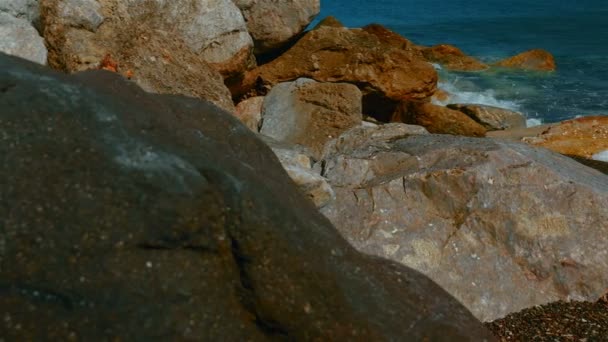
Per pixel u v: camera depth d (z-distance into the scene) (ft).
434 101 51.96
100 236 8.26
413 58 41.39
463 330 10.27
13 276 7.89
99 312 8.00
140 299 8.18
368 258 10.78
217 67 33.32
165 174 8.70
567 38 90.38
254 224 8.94
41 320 7.84
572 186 17.78
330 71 39.19
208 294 8.57
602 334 15.28
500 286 16.47
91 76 10.36
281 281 8.91
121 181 8.53
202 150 9.61
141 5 30.42
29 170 8.34
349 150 21.18
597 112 49.62
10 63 9.21
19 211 8.12
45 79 9.08
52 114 8.75
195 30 32.35
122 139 8.87
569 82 59.00
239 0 37.68
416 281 10.93
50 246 8.09
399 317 9.69
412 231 17.04
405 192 17.75
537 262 16.90
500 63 64.59
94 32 25.95
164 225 8.50
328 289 9.12
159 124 9.53
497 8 133.90
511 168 17.93
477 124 41.04
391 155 19.08
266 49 39.29
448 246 16.87
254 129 33.55
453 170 17.67
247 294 8.82
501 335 15.34
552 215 17.35
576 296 16.69
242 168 9.61
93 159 8.58
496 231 17.16
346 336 8.98
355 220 17.26
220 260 8.80
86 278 8.09
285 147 21.38
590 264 16.92
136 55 26.32
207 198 8.82
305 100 32.83
